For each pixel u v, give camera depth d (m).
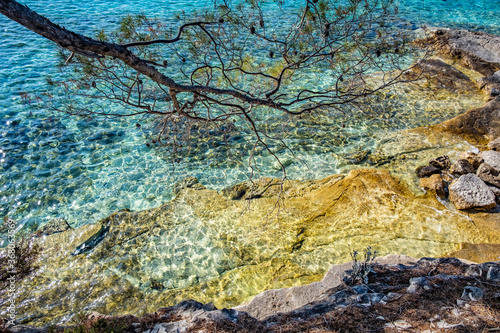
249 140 11.80
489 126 11.86
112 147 11.44
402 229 8.38
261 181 10.19
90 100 12.96
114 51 3.36
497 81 14.27
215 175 10.52
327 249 7.99
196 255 8.05
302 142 11.73
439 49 17.52
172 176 10.45
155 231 8.67
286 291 6.37
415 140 11.62
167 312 5.69
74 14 19.73
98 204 9.53
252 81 9.80
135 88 12.44
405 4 24.27
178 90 4.26
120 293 7.23
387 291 5.70
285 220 8.83
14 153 10.83
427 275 6.10
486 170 9.70
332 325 4.93
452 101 13.73
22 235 8.59
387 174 10.10
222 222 8.88
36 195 9.66
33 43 16.94
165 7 21.41
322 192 9.69
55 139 11.51
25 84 13.55
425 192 9.49
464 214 8.76
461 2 25.27
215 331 5.02
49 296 7.14
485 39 17.11
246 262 7.83
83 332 4.93
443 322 4.70
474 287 5.31
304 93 13.84
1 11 2.64
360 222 8.66
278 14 16.33
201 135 11.87
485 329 4.46
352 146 11.51
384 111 13.15
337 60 7.41
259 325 5.14
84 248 8.25
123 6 21.53
